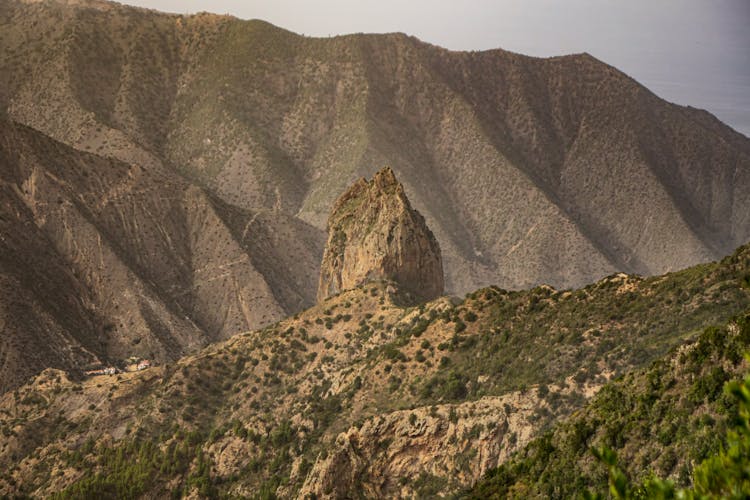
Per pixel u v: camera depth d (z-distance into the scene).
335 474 101.25
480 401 100.56
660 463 60.38
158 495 125.56
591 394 93.44
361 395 126.25
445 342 127.62
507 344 119.50
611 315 110.56
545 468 72.31
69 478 138.88
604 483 63.53
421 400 118.00
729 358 62.69
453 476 97.06
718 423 59.22
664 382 68.06
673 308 105.19
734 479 18.88
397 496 99.50
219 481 124.12
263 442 125.69
